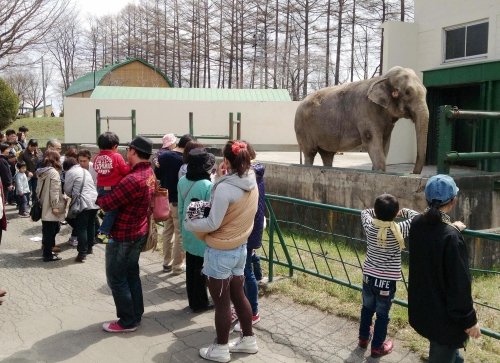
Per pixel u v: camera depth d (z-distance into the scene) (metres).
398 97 8.82
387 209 4.07
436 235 3.18
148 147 4.81
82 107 20.89
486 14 11.42
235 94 23.20
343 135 10.09
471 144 12.23
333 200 9.03
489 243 7.57
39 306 5.55
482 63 10.86
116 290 4.79
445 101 12.84
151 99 21.38
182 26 49.34
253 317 5.09
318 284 6.14
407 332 4.77
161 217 5.00
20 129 13.77
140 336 4.80
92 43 67.69
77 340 4.70
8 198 12.38
